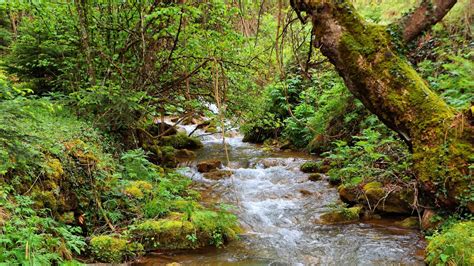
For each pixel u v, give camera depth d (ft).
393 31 17.19
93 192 16.88
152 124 35.19
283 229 19.19
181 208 19.13
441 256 12.92
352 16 17.40
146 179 21.40
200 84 29.89
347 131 31.73
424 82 17.74
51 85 29.25
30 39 28.60
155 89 28.27
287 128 38.04
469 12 29.19
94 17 26.94
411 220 18.51
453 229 14.24
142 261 15.05
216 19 26.78
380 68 16.92
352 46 17.20
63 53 28.25
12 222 11.39
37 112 19.51
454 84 23.88
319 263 15.24
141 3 25.31
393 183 20.44
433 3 16.84
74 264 11.78
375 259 15.26
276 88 38.24
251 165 31.65
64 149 16.88
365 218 20.04
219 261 15.33
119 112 23.95
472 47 27.50
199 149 38.27
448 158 15.89
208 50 26.89
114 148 22.94
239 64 27.27
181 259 15.43
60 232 12.69
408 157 19.47
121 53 27.89
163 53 28.12
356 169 22.74
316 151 34.40
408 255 15.35
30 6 23.20
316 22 17.88
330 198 23.09
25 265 9.91
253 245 17.11
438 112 16.48
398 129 17.46
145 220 17.25
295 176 27.78
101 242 14.76
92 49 26.66
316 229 18.98
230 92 28.78
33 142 14.70
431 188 16.29
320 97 34.91
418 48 28.66
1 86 13.11
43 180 14.53
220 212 18.61
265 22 30.86
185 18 25.53
